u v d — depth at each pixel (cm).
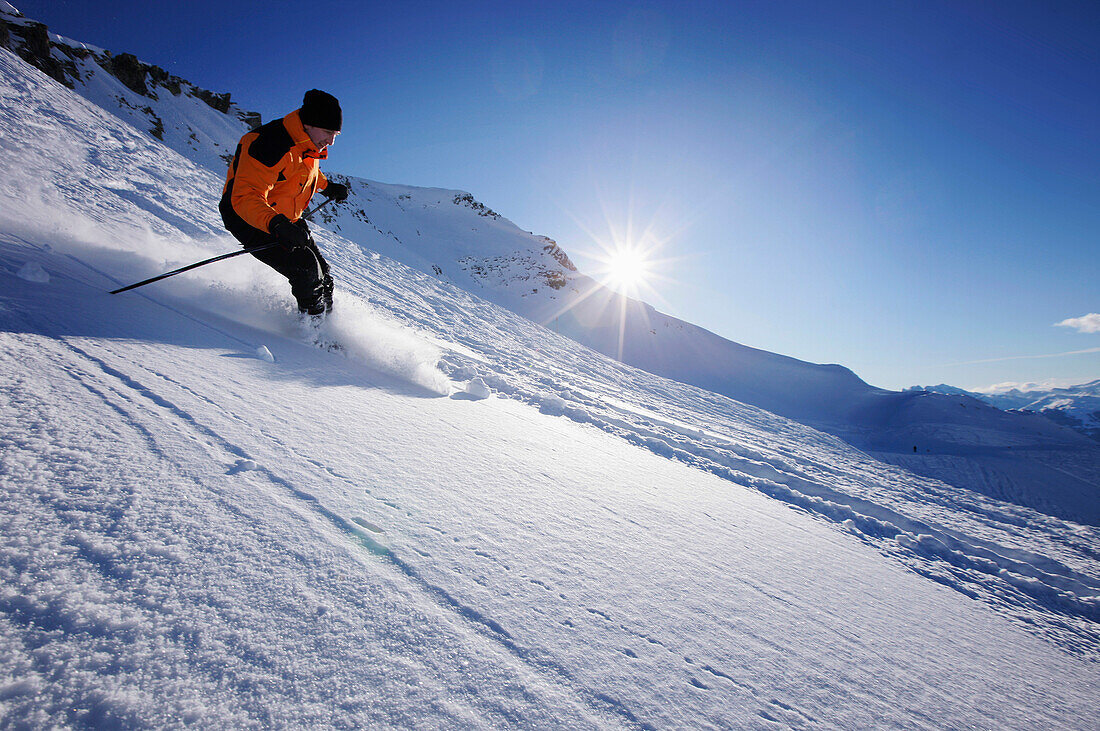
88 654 57
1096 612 380
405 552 101
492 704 71
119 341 164
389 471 139
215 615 68
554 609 100
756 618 132
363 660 70
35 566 65
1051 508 3562
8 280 182
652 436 519
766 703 97
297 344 279
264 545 87
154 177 820
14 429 91
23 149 528
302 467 122
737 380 6681
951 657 166
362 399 206
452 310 1458
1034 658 208
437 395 288
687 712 84
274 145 275
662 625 110
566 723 72
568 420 438
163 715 53
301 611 75
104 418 110
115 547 73
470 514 130
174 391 139
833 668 122
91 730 49
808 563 211
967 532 656
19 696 50
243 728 55
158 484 93
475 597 94
